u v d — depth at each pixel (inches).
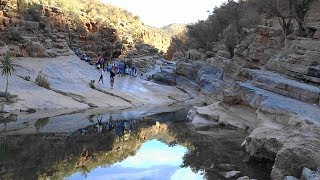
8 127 797.9
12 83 1148.5
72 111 1073.5
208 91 1680.6
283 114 728.3
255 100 902.4
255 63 1380.4
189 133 903.1
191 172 555.2
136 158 639.8
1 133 739.4
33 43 1569.9
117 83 1641.2
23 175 488.4
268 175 530.9
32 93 1121.4
